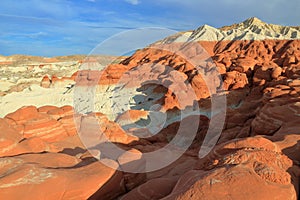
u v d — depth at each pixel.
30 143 14.80
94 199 10.45
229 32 92.62
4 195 8.97
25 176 9.92
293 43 66.12
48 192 9.51
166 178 11.28
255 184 7.23
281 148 11.28
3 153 12.91
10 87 57.47
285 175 8.05
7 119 18.08
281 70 40.94
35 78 68.56
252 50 67.62
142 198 9.98
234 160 8.77
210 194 6.98
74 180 10.40
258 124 20.70
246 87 41.00
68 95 44.78
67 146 17.34
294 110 18.95
